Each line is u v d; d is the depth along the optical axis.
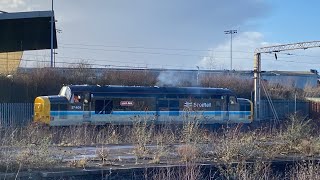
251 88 60.19
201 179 14.48
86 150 18.06
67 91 34.53
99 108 34.59
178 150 16.84
